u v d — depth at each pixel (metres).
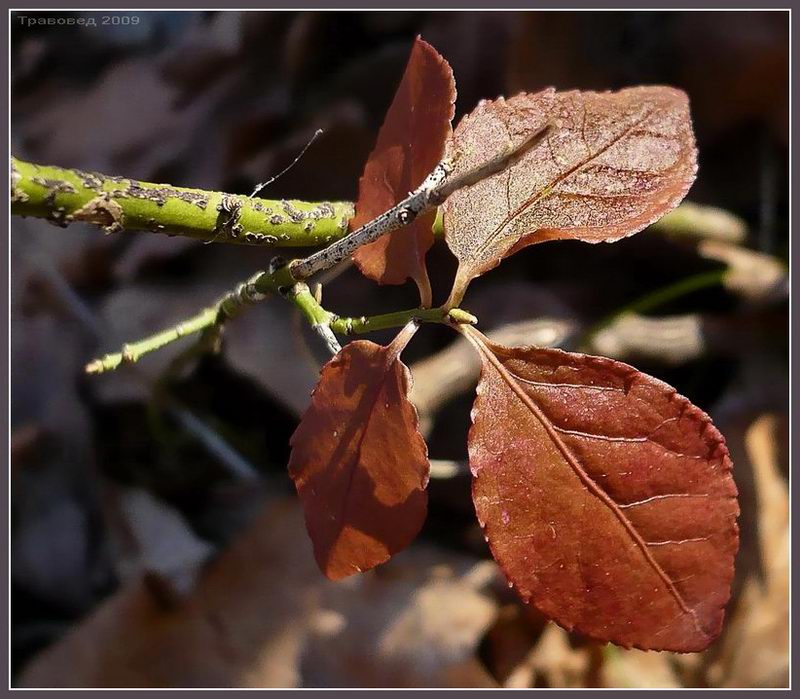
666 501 0.24
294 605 0.33
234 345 0.37
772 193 0.38
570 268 0.39
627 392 0.24
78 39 0.46
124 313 0.40
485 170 0.23
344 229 0.26
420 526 0.24
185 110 0.42
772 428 0.34
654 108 0.25
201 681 0.32
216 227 0.25
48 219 0.24
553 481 0.24
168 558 0.34
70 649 0.33
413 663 0.32
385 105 0.39
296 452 0.24
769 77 0.37
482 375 0.24
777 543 0.32
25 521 0.37
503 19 0.38
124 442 0.38
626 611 0.24
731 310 0.37
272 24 0.41
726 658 0.32
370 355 0.24
